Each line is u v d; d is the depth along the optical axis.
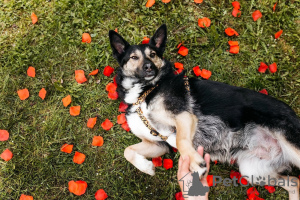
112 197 1.11
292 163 1.00
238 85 1.19
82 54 1.23
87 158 1.14
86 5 1.26
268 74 1.19
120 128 1.16
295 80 1.19
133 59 1.05
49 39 1.24
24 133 1.15
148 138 1.08
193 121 0.99
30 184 1.11
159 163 1.12
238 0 1.27
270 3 1.27
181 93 1.02
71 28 1.25
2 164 1.12
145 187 1.12
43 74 1.21
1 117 1.17
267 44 1.23
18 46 1.23
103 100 1.19
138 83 1.05
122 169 1.13
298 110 1.16
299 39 1.22
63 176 1.12
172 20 1.25
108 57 1.20
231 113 1.01
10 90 1.19
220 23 1.24
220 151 1.04
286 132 0.99
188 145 0.94
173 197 1.11
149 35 1.25
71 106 1.17
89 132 1.16
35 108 1.17
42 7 1.28
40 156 1.14
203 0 1.27
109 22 1.26
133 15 1.27
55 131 1.16
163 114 1.01
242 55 1.21
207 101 1.03
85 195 1.11
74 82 1.20
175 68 1.21
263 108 1.01
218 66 1.20
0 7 1.28
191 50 1.22
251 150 1.03
